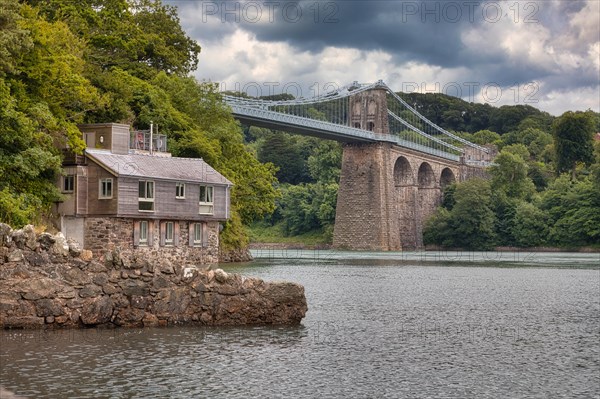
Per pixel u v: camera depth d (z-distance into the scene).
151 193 66.00
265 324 42.22
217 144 85.88
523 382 32.09
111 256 39.75
